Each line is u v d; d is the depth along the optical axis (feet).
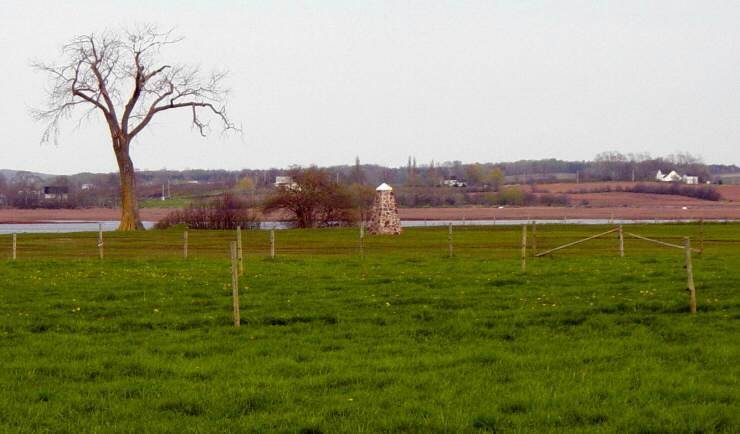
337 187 345.10
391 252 167.84
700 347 65.16
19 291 100.22
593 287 97.45
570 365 60.34
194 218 327.06
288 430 45.42
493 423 46.65
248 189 626.64
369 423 46.55
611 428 45.24
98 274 119.34
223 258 152.35
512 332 73.51
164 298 93.56
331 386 55.47
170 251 181.98
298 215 343.87
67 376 59.06
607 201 633.61
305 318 80.94
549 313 81.41
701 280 101.40
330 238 220.64
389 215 242.58
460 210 556.10
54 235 242.17
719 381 54.95
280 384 55.57
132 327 77.87
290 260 141.49
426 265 128.36
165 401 51.49
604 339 69.77
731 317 78.48
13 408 50.52
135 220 299.79
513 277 107.55
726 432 44.42
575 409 48.80
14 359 64.44
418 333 74.08
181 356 65.05
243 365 61.52
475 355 63.52
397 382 55.93
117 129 295.69
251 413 49.11
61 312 85.35
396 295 92.99
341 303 88.69
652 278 104.83
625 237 202.18
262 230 268.41
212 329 76.33
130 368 61.21
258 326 77.87
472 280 105.50
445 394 52.21
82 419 48.26
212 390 54.19
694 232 219.00
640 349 65.67
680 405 49.24
